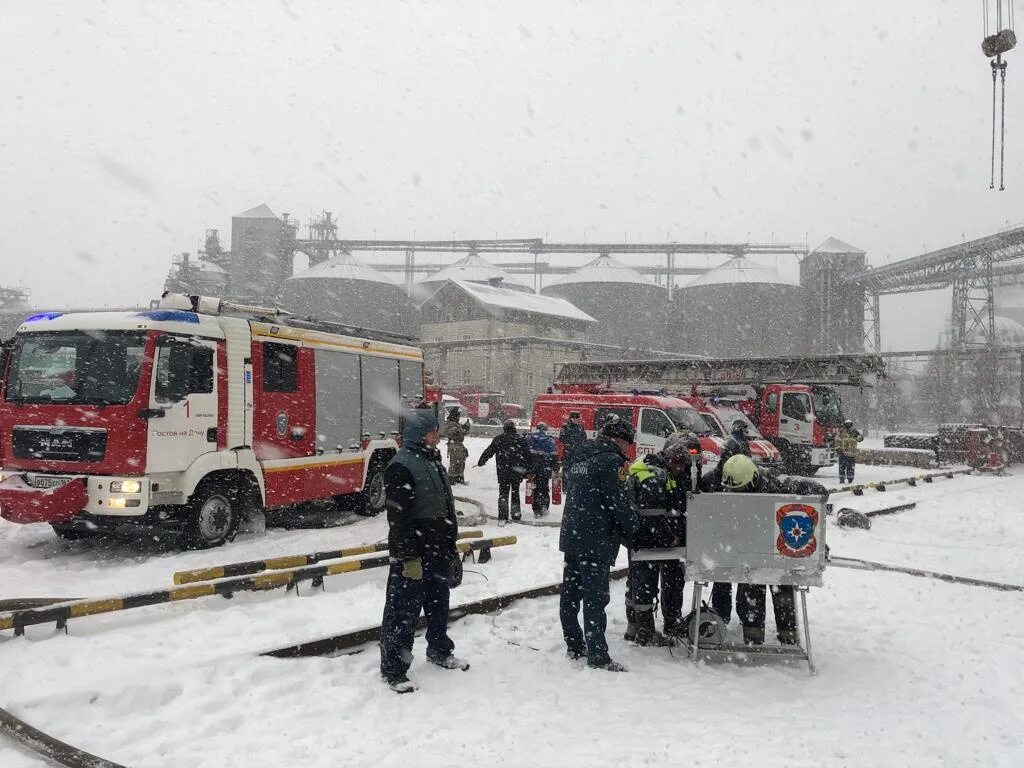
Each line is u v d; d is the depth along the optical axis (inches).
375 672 213.9
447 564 217.6
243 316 424.2
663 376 1077.8
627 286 3880.4
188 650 221.3
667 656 239.0
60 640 222.7
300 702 189.2
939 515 608.7
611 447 228.7
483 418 2020.2
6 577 321.4
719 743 173.5
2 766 152.7
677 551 238.1
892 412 2516.0
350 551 343.6
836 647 252.8
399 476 206.5
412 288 3951.8
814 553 227.8
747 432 867.4
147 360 359.6
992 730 185.3
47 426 361.4
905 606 309.1
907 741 177.8
